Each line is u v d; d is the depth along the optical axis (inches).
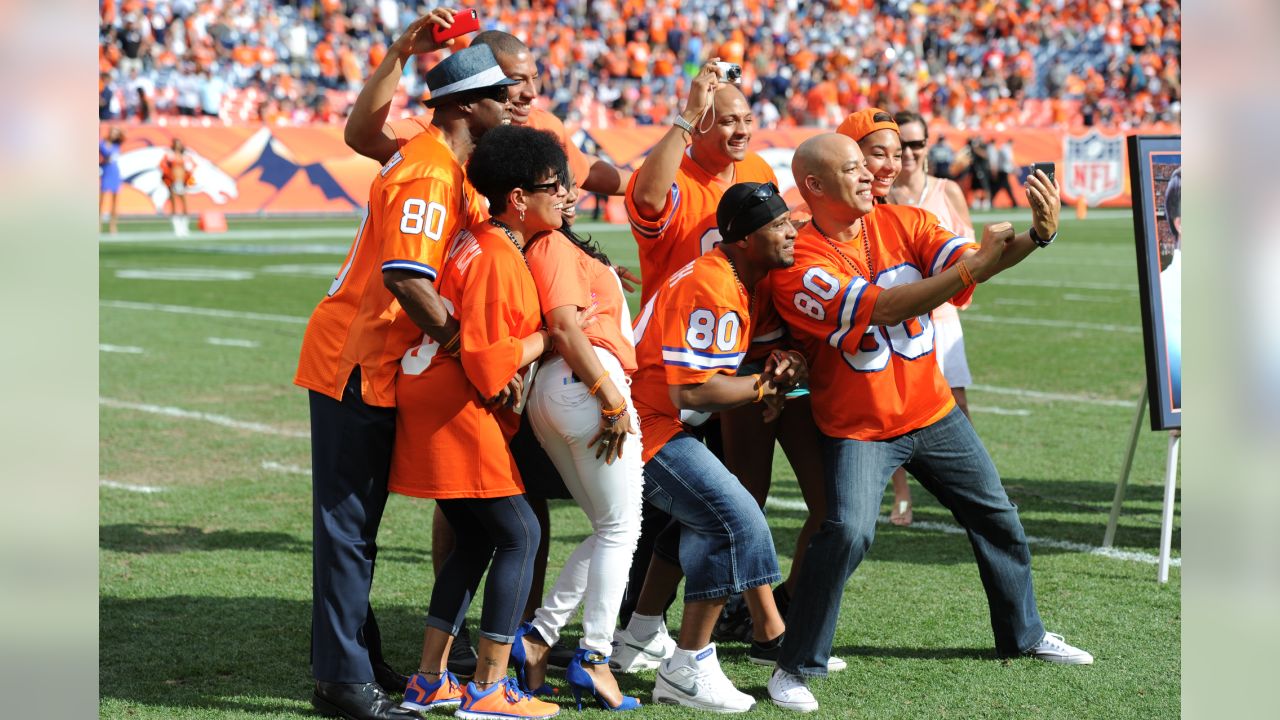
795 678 161.0
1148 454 324.5
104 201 1043.9
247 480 303.7
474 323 145.4
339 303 155.9
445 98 152.6
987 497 172.1
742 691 168.7
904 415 165.5
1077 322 581.3
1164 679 169.6
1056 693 164.4
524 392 152.7
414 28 162.7
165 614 202.2
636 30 1507.1
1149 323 206.8
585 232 1028.5
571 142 220.2
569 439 152.9
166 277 745.0
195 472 311.9
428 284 144.8
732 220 154.0
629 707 161.3
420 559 237.3
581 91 1393.9
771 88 1456.7
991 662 177.5
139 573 226.4
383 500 157.3
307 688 168.4
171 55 1248.2
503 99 155.3
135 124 1048.8
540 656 164.1
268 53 1300.4
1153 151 207.5
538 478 164.7
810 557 161.5
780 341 171.0
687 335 154.2
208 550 242.5
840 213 160.7
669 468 157.8
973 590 213.6
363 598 155.7
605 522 156.2
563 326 148.5
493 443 151.4
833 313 157.3
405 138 168.6
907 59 1567.4
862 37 1605.6
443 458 150.4
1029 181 148.8
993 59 1565.0
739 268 156.5
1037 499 278.8
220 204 1069.1
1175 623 194.1
